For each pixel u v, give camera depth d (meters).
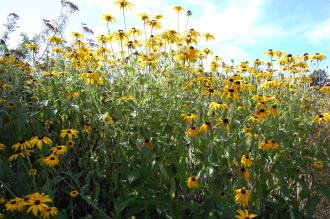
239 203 1.02
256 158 1.16
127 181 1.08
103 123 1.24
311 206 1.16
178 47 1.69
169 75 1.59
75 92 1.35
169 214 1.03
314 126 1.55
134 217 1.05
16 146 1.00
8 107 1.29
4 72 1.62
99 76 1.36
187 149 1.26
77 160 1.27
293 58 1.85
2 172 1.01
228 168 1.16
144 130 1.17
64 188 1.08
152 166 1.05
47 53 1.78
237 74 1.91
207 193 1.10
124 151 1.14
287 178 1.22
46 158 0.99
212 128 1.19
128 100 1.23
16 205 0.81
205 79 1.62
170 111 1.36
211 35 1.90
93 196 1.10
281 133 1.23
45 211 0.81
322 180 1.28
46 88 1.44
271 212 1.18
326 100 1.93
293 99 1.58
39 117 1.31
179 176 1.07
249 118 1.29
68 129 1.18
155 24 1.69
